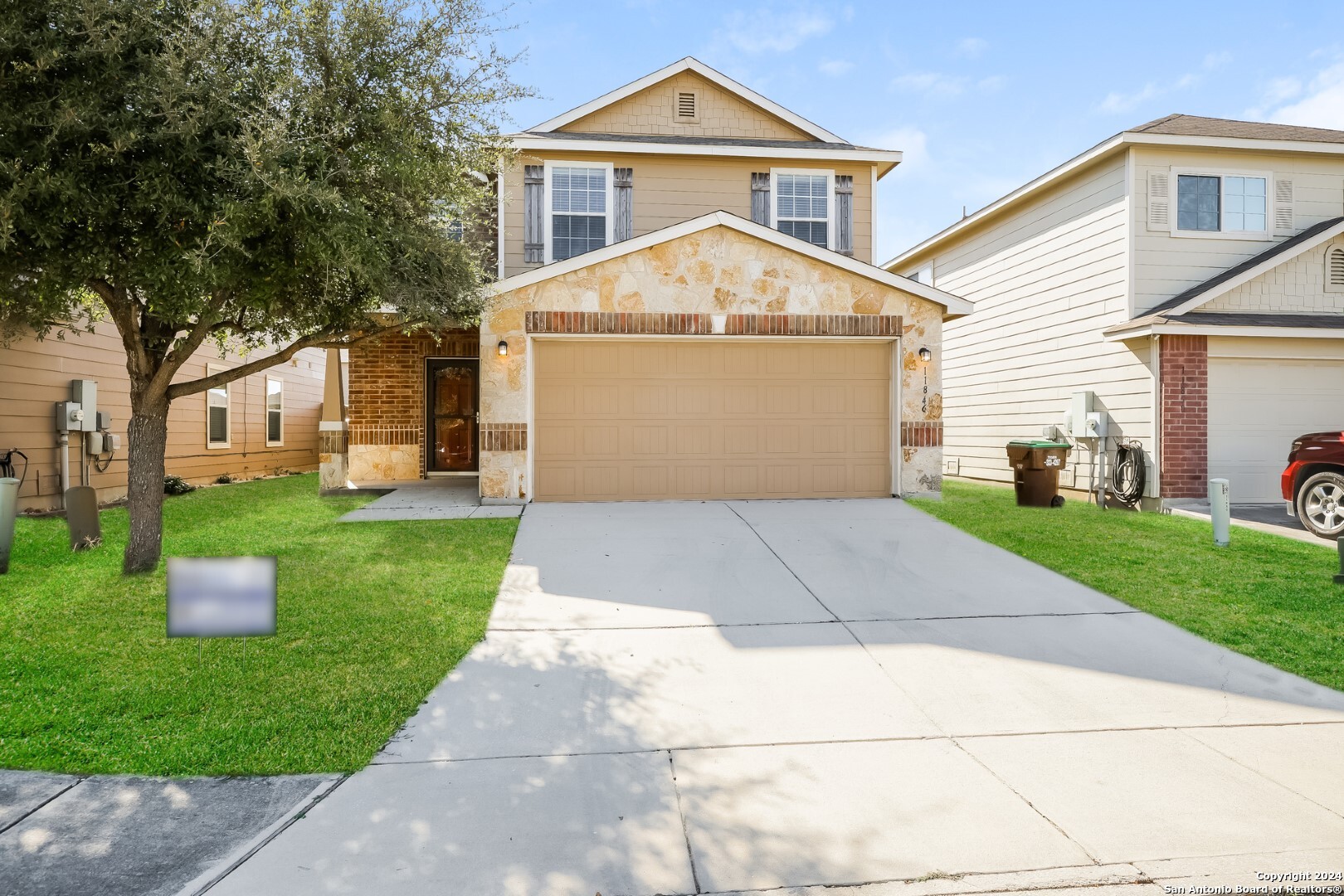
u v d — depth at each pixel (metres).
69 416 11.48
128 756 3.50
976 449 16.36
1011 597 6.27
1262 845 2.88
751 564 7.23
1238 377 11.45
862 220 14.39
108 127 5.27
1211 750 3.70
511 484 10.25
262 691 4.24
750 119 14.89
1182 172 12.24
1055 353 13.83
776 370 10.68
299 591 6.17
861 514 9.50
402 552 7.55
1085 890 2.62
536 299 10.18
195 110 5.43
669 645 5.20
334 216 5.75
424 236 6.95
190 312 5.77
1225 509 8.07
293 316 7.10
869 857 2.81
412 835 2.94
